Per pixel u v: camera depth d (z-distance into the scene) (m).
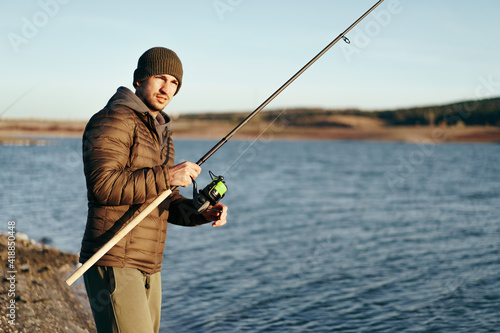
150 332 2.30
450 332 5.57
